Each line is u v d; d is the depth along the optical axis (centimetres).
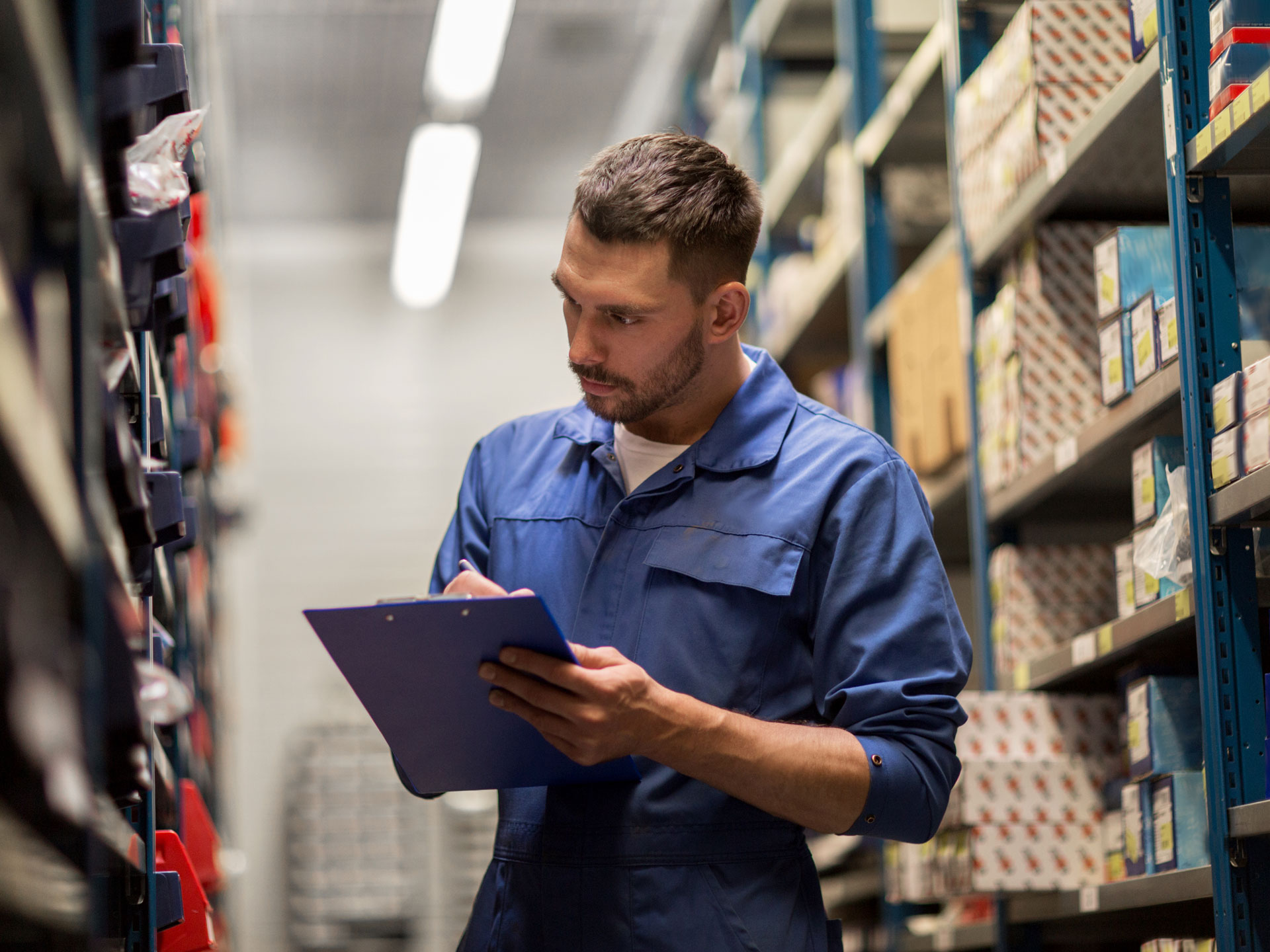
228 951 378
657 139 164
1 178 78
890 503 164
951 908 346
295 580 785
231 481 652
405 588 793
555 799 159
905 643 157
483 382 832
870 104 420
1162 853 213
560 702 134
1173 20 199
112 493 114
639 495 165
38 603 75
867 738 151
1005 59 271
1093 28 256
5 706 67
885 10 425
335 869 693
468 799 706
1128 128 226
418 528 803
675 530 163
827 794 147
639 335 155
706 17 621
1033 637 272
